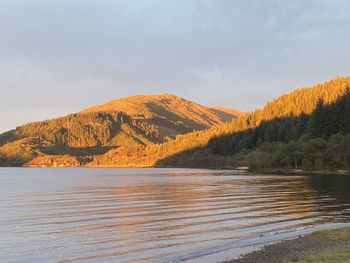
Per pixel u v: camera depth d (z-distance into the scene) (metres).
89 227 38.56
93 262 25.97
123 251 28.53
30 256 27.73
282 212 45.66
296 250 27.17
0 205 58.62
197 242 30.86
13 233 36.03
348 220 39.81
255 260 25.03
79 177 165.88
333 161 145.62
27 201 64.44
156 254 27.50
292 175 129.12
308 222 38.84
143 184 106.62
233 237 32.47
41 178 159.50
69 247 30.08
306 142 161.50
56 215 47.38
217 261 25.34
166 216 44.81
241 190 77.69
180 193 75.62
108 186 101.50
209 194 71.19
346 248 27.25
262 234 33.47
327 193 66.75
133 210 50.78
